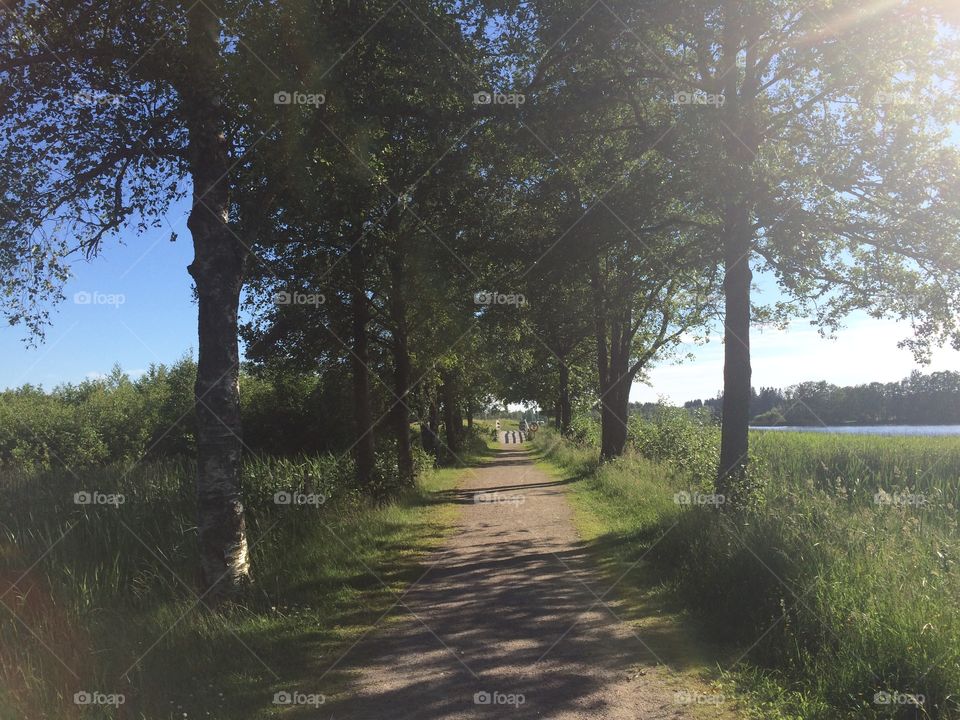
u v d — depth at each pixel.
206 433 7.51
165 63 7.67
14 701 4.59
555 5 10.55
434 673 5.42
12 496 11.40
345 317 16.19
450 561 10.00
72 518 9.23
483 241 12.92
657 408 27.97
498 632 6.48
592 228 12.03
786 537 7.04
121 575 7.75
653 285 13.62
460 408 40.34
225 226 7.83
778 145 11.04
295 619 6.86
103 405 30.20
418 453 25.45
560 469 29.16
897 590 5.52
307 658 5.79
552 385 41.75
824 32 9.92
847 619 5.34
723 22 10.55
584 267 12.66
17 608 6.44
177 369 30.25
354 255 13.91
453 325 18.44
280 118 8.13
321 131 9.07
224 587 7.32
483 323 14.62
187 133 8.70
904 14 9.80
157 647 5.87
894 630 4.94
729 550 7.36
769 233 10.75
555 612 7.14
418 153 12.30
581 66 11.49
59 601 6.61
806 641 5.40
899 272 11.90
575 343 31.33
